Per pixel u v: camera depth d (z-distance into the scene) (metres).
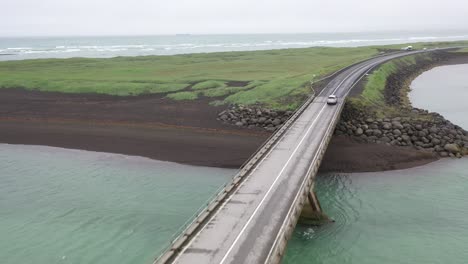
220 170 48.97
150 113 73.62
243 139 59.06
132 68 126.06
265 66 123.44
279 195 30.47
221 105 75.81
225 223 26.44
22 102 84.19
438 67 143.50
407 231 33.75
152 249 31.33
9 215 37.12
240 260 22.42
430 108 80.94
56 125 68.94
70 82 98.38
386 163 49.12
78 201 40.16
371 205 38.47
